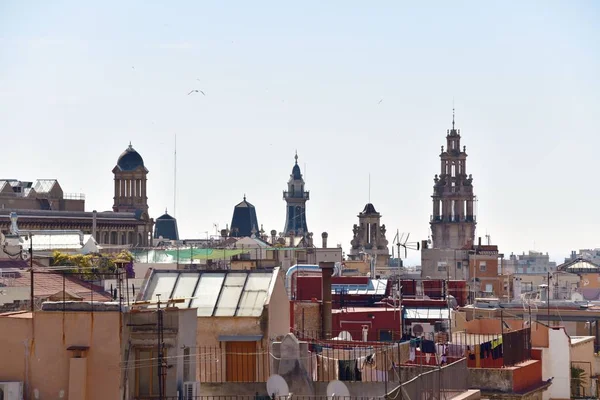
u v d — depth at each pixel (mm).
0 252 150875
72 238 180625
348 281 172250
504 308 158000
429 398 75625
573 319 168250
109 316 69188
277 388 76438
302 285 149500
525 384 102750
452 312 137125
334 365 83500
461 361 87188
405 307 153125
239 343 87625
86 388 68812
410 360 94188
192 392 72250
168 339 71875
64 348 69188
